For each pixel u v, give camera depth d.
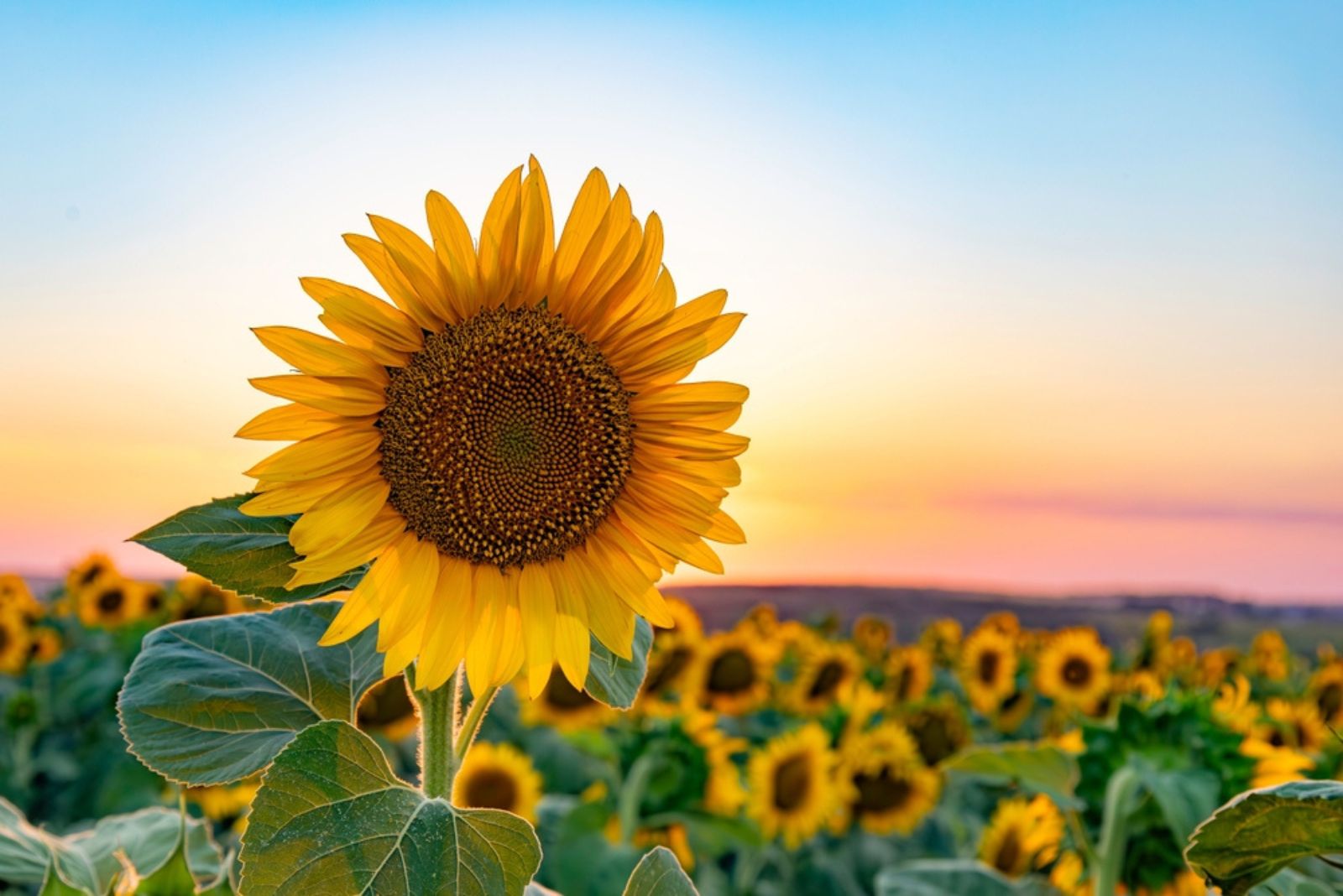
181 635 0.55
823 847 1.98
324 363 0.48
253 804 0.42
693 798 1.50
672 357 0.54
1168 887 0.84
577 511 0.55
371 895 0.42
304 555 0.48
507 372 0.53
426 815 0.44
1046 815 1.16
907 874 1.12
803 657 2.48
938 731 2.14
